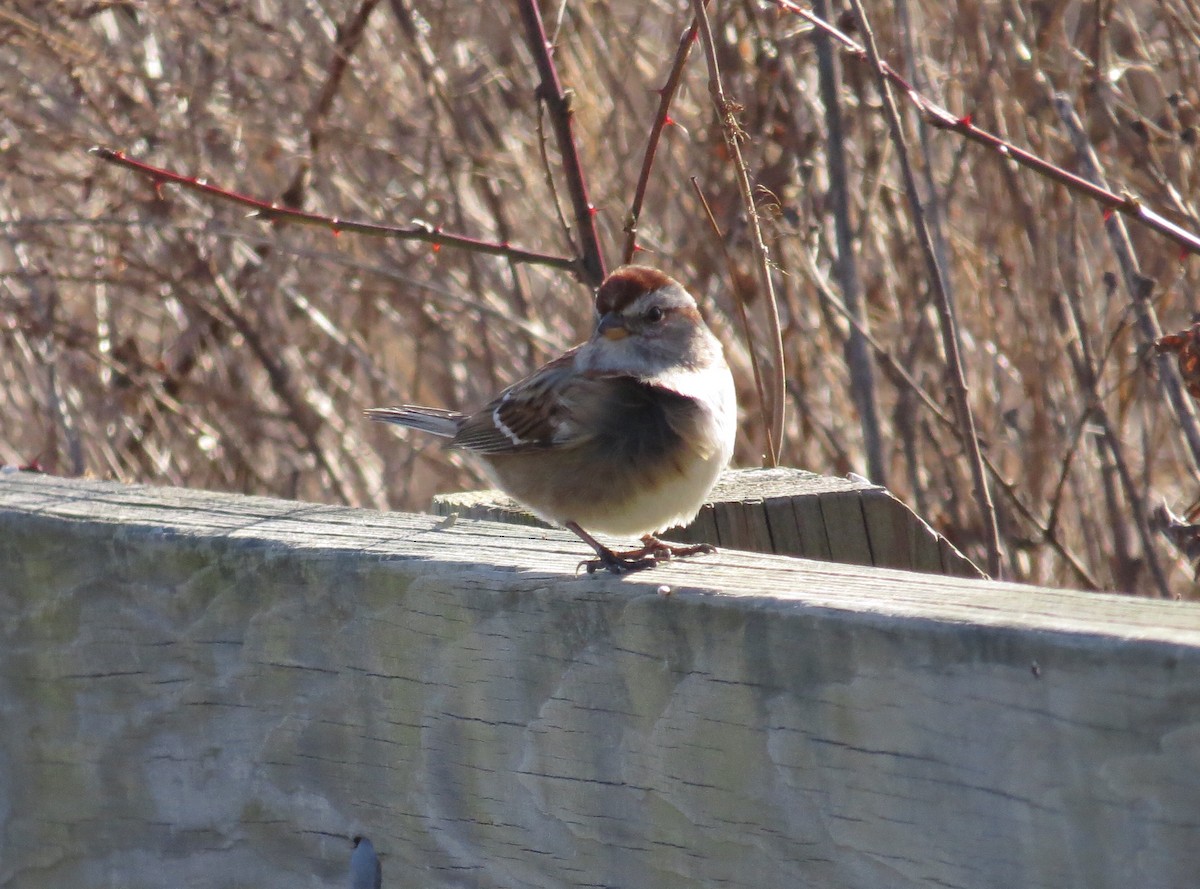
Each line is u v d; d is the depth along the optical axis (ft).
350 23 46.06
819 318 41.78
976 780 11.31
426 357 48.39
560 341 43.32
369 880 15.93
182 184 29.27
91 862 18.30
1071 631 10.77
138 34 48.37
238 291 47.44
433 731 15.29
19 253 46.80
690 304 24.27
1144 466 37.45
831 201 39.60
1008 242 39.65
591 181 43.62
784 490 22.15
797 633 12.33
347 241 46.57
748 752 12.75
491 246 30.83
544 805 14.40
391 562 15.51
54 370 44.09
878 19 41.22
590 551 15.87
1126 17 40.57
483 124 46.50
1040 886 11.02
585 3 43.55
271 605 16.49
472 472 46.34
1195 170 37.99
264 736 16.72
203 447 45.91
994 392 40.40
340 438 47.78
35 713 18.57
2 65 46.26
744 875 12.91
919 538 21.67
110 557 17.72
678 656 13.21
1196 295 38.27
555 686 14.24
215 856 17.34
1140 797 10.44
